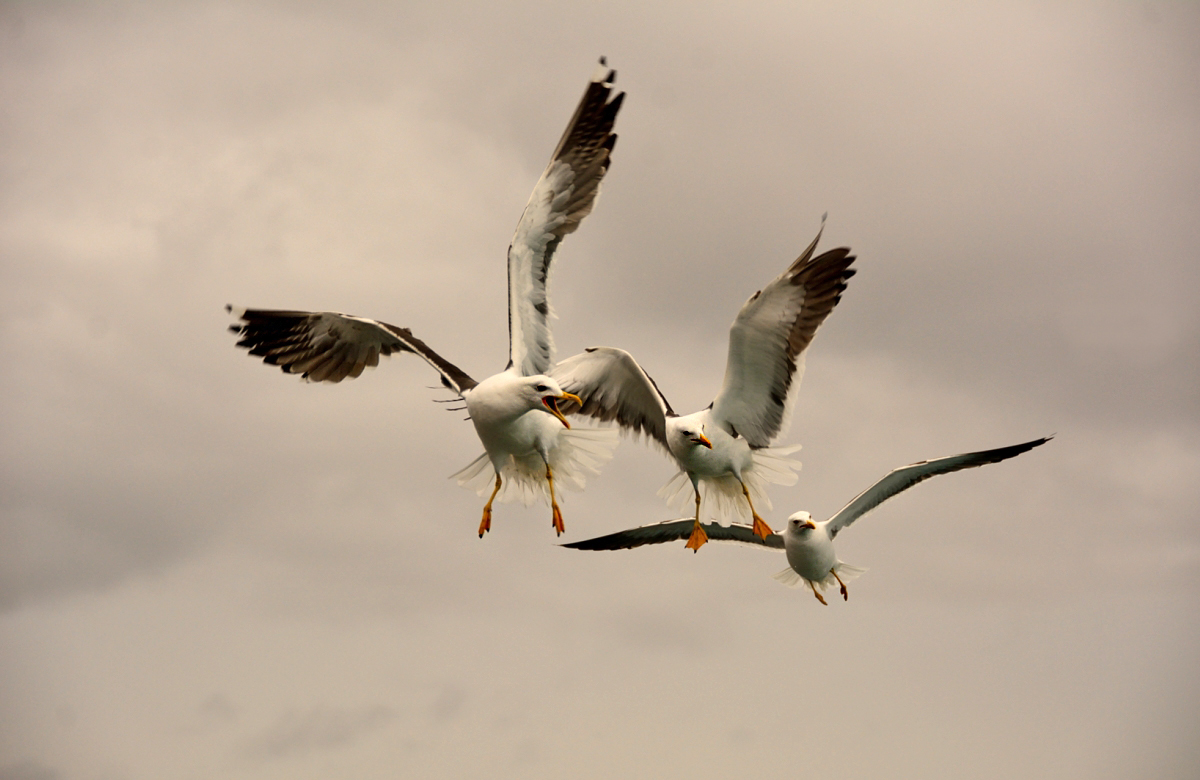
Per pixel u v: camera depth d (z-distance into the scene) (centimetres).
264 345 1745
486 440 1642
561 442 1725
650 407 1891
